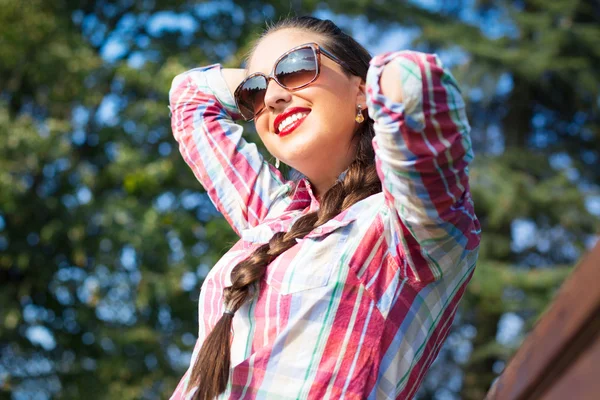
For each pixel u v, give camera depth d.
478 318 12.69
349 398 1.38
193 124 2.03
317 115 1.59
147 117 8.89
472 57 13.31
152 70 9.11
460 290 1.55
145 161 8.87
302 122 1.60
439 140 1.20
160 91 8.94
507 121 14.37
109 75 9.12
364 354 1.40
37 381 8.66
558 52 13.45
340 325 1.42
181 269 8.50
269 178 1.89
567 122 14.73
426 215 1.26
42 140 8.19
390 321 1.43
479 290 11.39
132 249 8.70
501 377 0.85
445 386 13.05
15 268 8.95
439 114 1.19
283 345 1.42
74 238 8.36
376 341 1.41
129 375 8.52
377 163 1.29
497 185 12.38
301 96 1.60
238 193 1.88
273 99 1.61
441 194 1.25
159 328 8.99
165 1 9.99
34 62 8.91
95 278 8.52
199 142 1.99
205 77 2.10
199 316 1.65
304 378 1.40
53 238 8.73
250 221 1.84
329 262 1.45
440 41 13.59
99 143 9.20
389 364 1.43
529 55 13.03
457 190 1.26
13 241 8.70
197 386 1.48
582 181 14.26
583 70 13.29
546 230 13.35
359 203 1.49
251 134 7.14
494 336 12.53
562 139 14.85
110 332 8.63
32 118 8.73
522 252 13.60
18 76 9.12
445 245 1.34
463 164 1.24
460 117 1.22
